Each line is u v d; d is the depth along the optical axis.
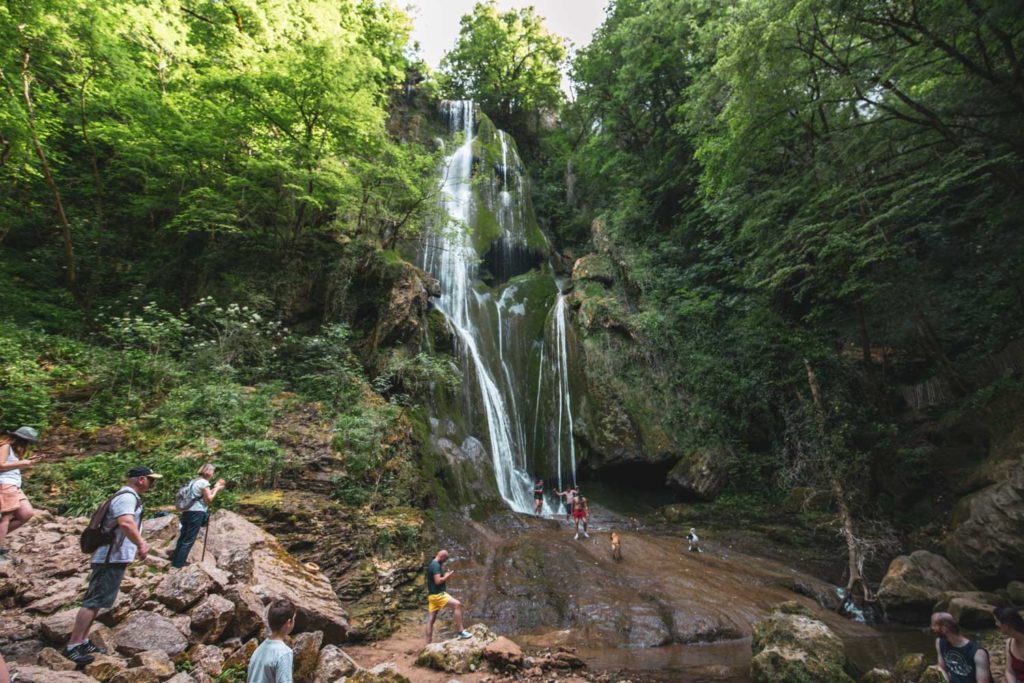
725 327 21.91
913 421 17.48
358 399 14.94
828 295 17.41
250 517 9.98
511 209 27.64
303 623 7.41
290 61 15.99
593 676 7.77
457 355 19.70
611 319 22.59
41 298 14.70
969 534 12.03
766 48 13.65
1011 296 16.77
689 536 15.18
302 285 18.34
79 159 17.89
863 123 14.16
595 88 29.58
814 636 7.88
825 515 15.73
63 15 13.02
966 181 14.09
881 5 12.42
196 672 5.18
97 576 4.96
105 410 11.53
